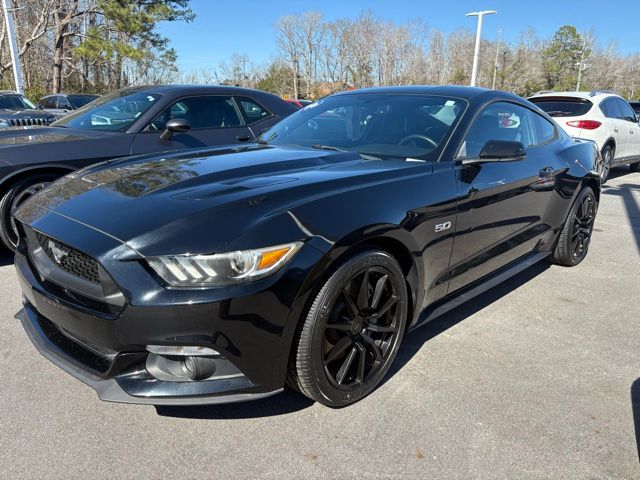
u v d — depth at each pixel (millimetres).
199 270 1929
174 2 30672
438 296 2957
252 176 2516
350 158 2951
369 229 2291
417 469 2078
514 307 3711
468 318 3500
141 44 31359
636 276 4434
